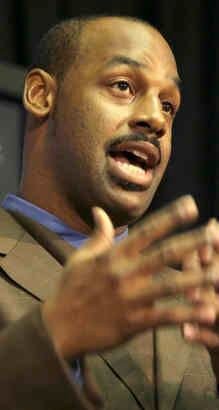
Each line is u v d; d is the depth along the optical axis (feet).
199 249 4.59
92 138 6.82
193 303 4.51
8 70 9.31
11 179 9.12
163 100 7.10
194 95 12.80
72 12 12.35
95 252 4.67
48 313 4.67
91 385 4.88
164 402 6.15
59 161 7.03
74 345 4.60
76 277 4.61
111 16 7.35
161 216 4.49
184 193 12.67
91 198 6.84
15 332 4.73
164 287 4.39
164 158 6.97
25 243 6.68
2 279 6.36
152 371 6.33
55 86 7.25
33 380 4.64
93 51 7.09
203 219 12.65
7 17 11.87
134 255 4.51
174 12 12.84
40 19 12.03
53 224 7.00
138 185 6.79
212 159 12.75
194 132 12.76
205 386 6.46
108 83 6.91
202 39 12.92
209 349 5.68
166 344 6.55
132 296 4.43
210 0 12.95
